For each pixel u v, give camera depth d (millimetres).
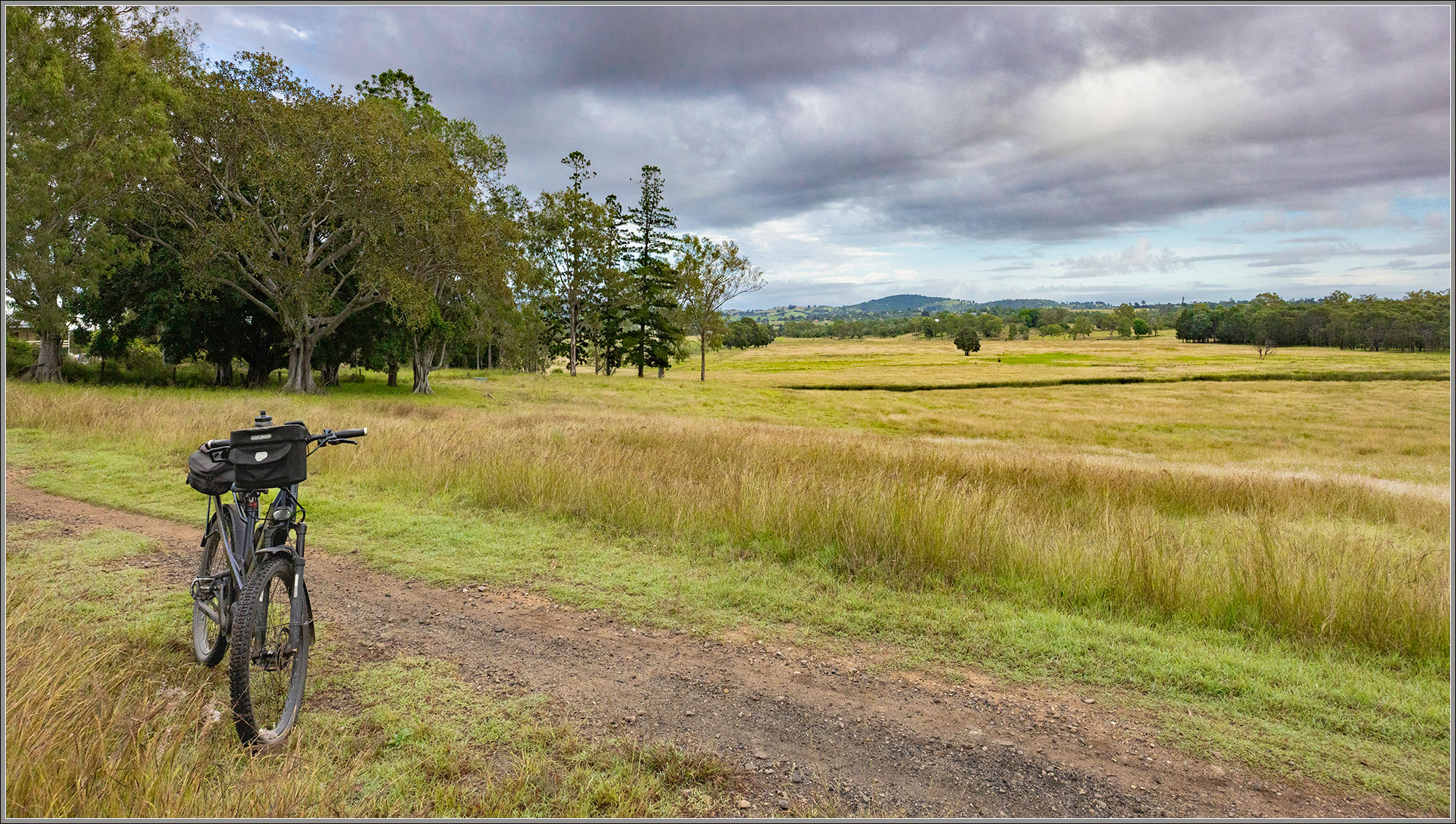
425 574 5926
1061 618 5109
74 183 21344
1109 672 4285
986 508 7582
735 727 3566
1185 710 3855
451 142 36656
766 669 4277
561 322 68688
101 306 28641
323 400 24484
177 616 4730
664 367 68438
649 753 3256
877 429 38844
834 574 6184
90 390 21000
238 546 3621
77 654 3646
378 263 27594
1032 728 3635
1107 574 5770
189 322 28000
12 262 20453
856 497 7422
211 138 26375
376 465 10094
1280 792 3111
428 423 15781
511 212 42719
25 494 8234
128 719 3252
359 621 4875
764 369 106500
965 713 3789
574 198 58188
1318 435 40344
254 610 3199
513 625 4879
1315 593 5098
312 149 26078
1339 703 3912
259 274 27797
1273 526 8852
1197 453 32906
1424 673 4312
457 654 4355
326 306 28922
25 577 5324
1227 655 4516
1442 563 6301
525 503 8422
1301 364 93250
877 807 2936
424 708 3656
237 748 3148
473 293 35750
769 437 16828
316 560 6289
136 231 27000
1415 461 28656
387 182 25844
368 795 2883
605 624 4949
